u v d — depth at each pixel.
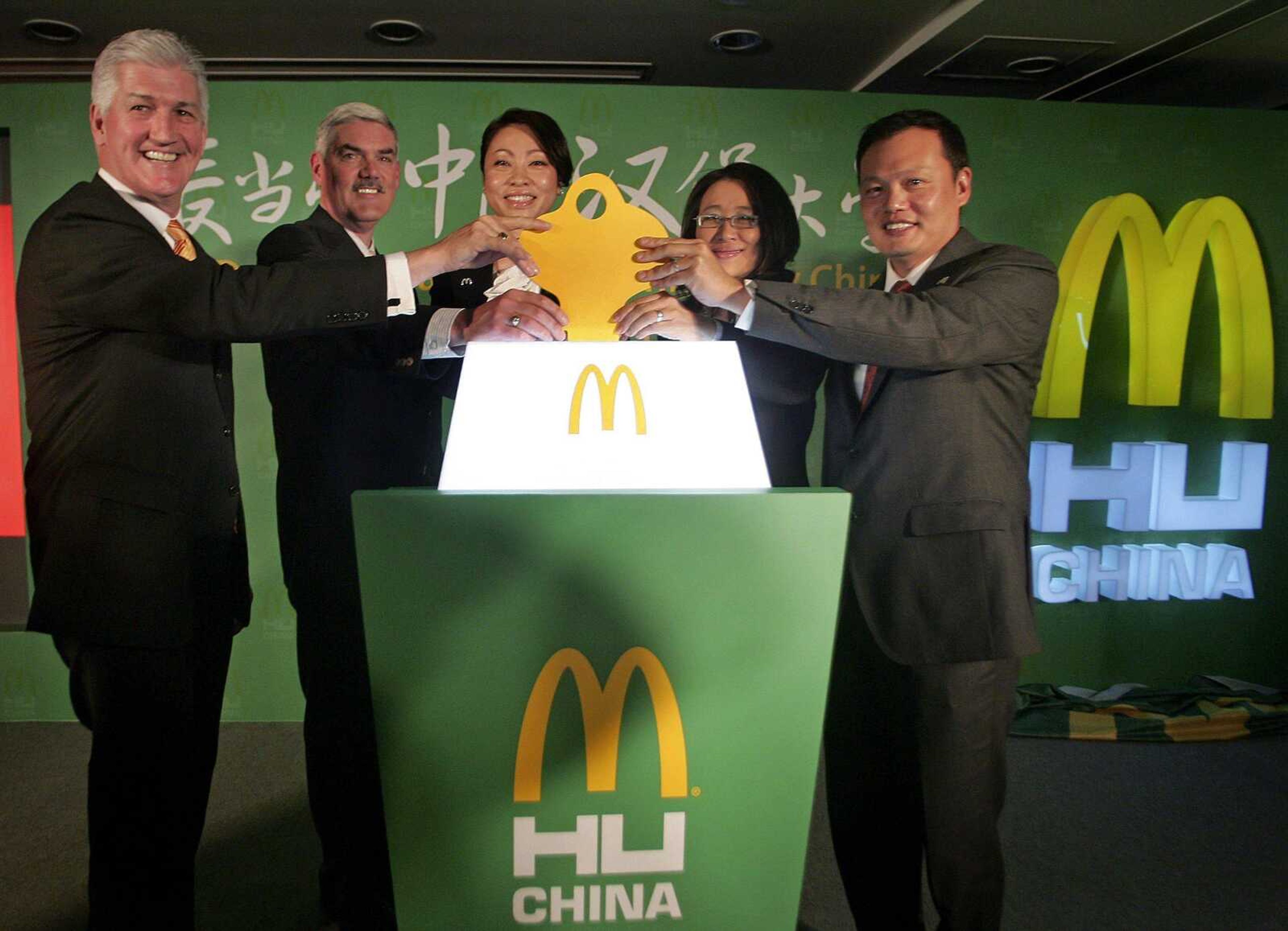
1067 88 3.85
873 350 1.38
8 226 3.11
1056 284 1.58
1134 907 2.04
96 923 1.40
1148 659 3.39
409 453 1.93
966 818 1.51
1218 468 3.38
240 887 2.08
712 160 3.09
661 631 0.78
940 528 1.50
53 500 1.37
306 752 1.86
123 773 1.39
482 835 0.79
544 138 2.21
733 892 0.82
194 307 1.22
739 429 0.90
